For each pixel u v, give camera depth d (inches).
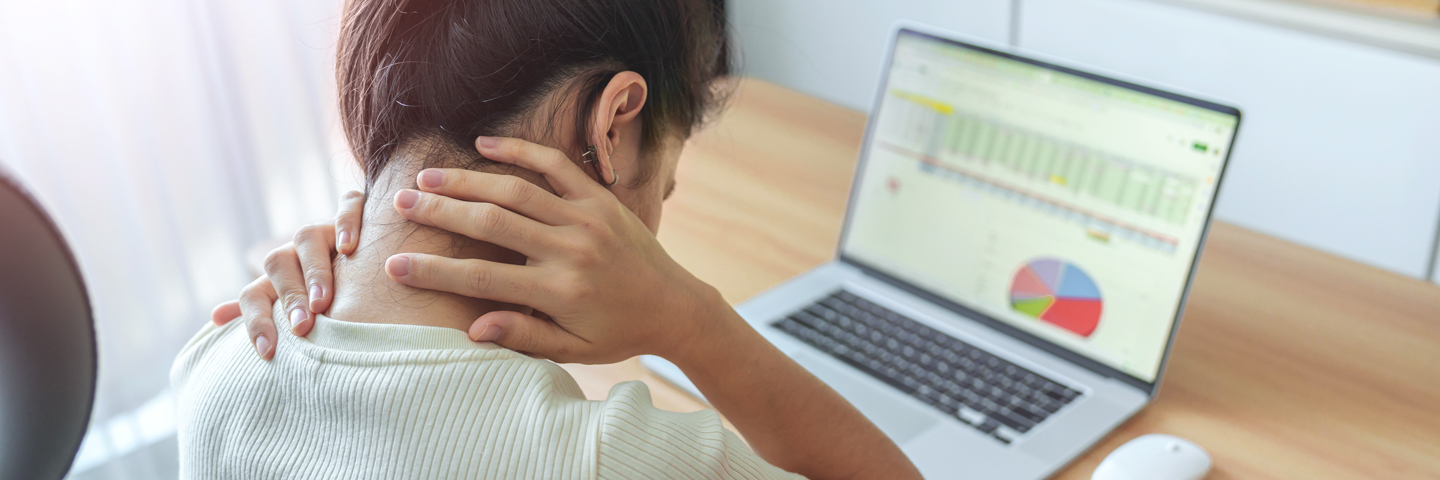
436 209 21.2
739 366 26.8
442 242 22.1
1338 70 74.4
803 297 43.6
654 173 25.0
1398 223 76.0
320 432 20.1
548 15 21.1
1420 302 42.4
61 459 24.5
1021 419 35.8
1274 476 33.1
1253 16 77.5
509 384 19.9
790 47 112.2
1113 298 38.3
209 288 79.0
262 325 22.1
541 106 21.9
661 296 24.4
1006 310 41.2
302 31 77.0
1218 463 33.8
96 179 70.0
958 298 42.6
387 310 21.3
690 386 36.9
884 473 29.4
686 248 48.1
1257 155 82.1
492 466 18.8
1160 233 37.1
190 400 22.2
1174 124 36.7
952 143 42.7
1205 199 35.9
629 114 22.8
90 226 70.6
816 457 28.8
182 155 73.7
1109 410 36.2
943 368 38.9
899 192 44.4
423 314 21.3
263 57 75.6
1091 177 38.9
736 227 50.1
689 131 25.8
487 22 21.2
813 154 57.6
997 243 41.5
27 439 23.7
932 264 43.4
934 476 32.9
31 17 63.9
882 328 41.6
